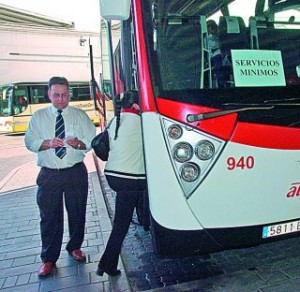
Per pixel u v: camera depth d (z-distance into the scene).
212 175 2.34
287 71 2.60
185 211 2.35
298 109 2.44
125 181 2.72
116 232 2.88
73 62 25.69
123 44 3.12
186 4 2.52
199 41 2.50
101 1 2.33
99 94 8.90
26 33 23.78
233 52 2.56
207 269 3.15
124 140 2.71
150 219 2.46
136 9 2.39
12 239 4.07
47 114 3.07
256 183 2.41
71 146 3.02
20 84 17.38
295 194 2.52
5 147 13.39
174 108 2.30
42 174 3.08
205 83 2.45
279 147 2.41
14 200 5.78
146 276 3.10
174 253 2.42
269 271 3.04
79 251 3.41
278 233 2.53
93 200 5.48
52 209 3.11
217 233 2.40
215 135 2.31
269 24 2.74
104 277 3.06
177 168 2.34
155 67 2.35
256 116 2.36
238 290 2.77
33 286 2.98
